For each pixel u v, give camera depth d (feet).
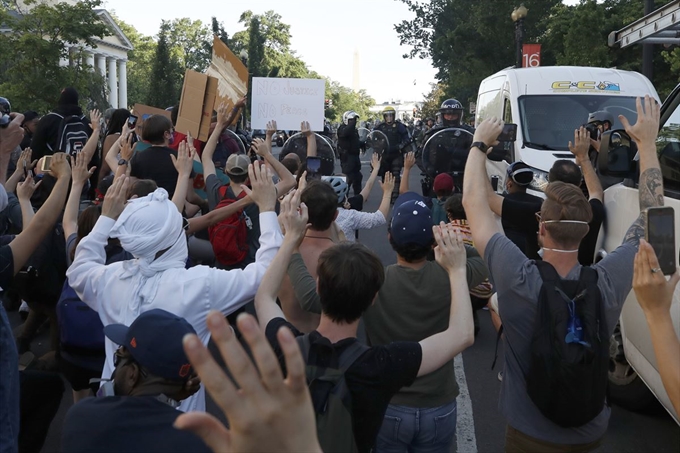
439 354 8.07
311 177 22.47
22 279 16.90
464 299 8.65
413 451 10.45
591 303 8.91
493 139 10.42
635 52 85.56
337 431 7.38
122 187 10.81
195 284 9.43
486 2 109.40
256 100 27.40
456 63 121.39
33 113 35.04
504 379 9.85
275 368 3.70
